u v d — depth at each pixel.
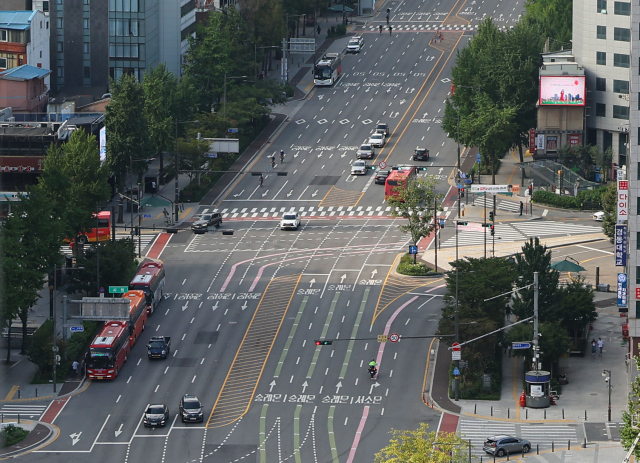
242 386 161.88
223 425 148.38
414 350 173.12
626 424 113.56
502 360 169.50
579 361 166.88
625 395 153.88
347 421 149.00
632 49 154.62
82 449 140.00
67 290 195.38
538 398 150.62
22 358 171.25
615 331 177.62
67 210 193.12
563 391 156.38
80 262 189.88
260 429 147.00
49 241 173.62
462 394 156.12
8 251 161.62
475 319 160.75
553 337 158.50
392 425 147.12
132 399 157.00
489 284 167.25
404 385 161.12
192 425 148.38
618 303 172.88
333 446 140.88
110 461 136.38
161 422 146.75
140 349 174.62
